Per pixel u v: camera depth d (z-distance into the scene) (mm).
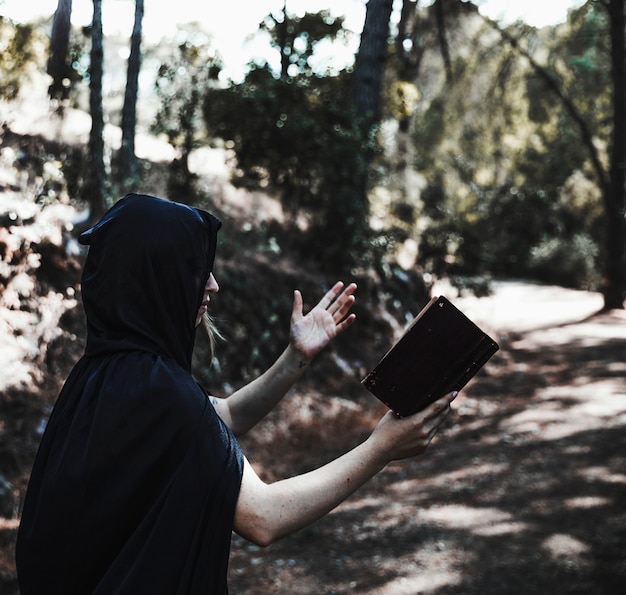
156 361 1402
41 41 8945
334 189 11742
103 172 8031
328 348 10227
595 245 28469
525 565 5316
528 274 28531
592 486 6797
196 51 10711
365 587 5070
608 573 5129
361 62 12914
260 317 9500
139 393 1364
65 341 7020
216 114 11758
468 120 28141
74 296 7355
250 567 5395
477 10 20406
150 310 1437
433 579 5160
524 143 29016
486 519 6160
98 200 8016
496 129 28391
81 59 8219
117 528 1342
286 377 1854
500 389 10789
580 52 24578
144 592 1286
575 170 29516
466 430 8812
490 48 22578
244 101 11664
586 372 11703
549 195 26938
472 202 22828
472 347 1491
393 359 1491
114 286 1443
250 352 9070
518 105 27469
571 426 8773
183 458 1345
